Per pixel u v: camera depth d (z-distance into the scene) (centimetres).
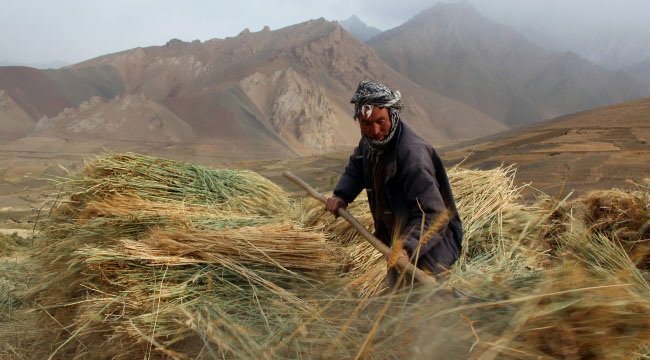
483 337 218
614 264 308
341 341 255
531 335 213
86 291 366
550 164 4678
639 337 201
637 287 251
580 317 207
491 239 492
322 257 369
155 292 321
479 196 534
